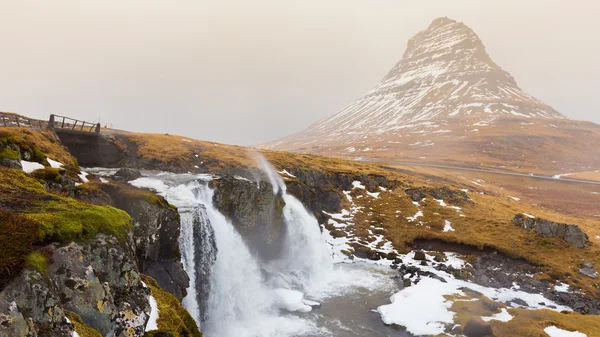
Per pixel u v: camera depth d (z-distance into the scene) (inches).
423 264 2242.9
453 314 1537.9
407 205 2952.8
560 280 2009.1
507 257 2253.9
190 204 1571.1
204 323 1437.0
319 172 3090.6
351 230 2625.5
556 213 3809.1
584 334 1306.6
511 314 1499.8
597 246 2319.1
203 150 2972.4
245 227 1975.9
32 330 493.4
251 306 1641.2
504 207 3262.8
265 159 3056.1
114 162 2527.1
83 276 642.2
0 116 1843.0
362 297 1800.0
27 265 542.9
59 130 2052.2
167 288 1156.5
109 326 654.5
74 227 684.1
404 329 1470.2
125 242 787.4
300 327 1483.8
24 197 783.1
